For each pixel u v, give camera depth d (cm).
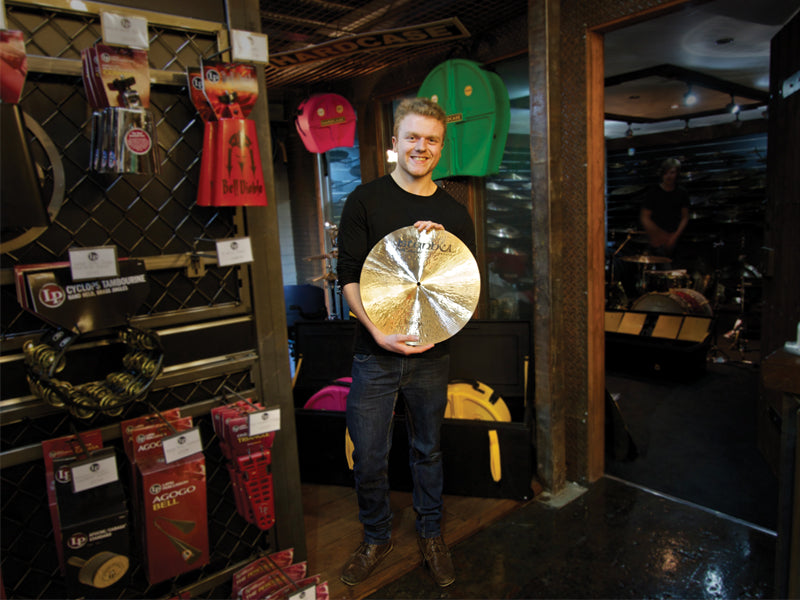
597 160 217
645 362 411
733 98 523
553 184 215
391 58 291
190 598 130
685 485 239
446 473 229
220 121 116
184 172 124
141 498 115
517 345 247
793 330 222
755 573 175
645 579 174
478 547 193
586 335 229
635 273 669
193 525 121
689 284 604
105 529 106
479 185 285
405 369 163
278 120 468
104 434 116
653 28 321
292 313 441
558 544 193
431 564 176
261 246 135
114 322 108
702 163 738
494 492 224
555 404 224
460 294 157
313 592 138
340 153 400
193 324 127
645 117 649
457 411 237
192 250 126
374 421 166
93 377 115
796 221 221
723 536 195
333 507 223
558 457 228
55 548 115
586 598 166
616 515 211
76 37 108
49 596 115
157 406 125
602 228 224
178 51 120
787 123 231
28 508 111
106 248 103
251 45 121
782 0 276
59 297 101
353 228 158
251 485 127
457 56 266
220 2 125
